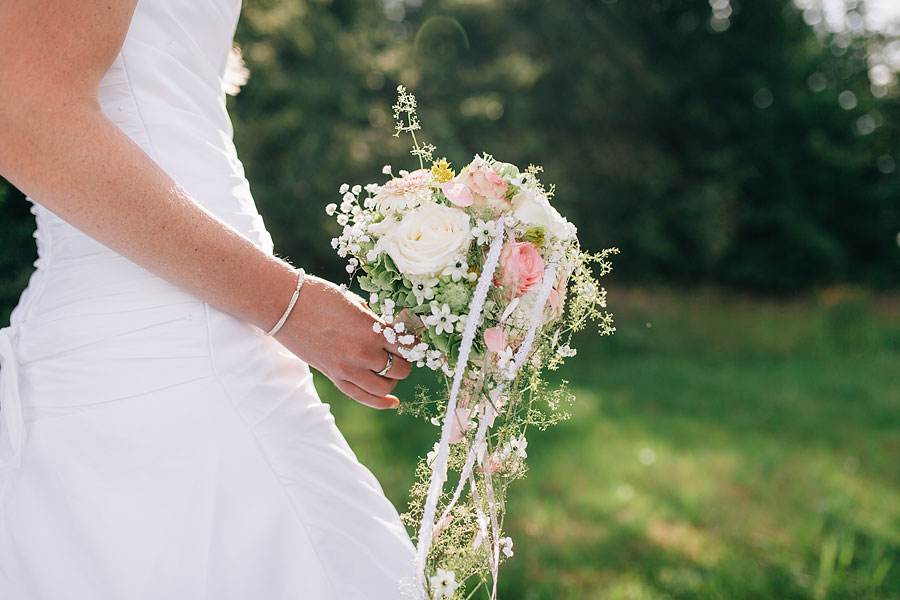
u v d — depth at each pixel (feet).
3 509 3.25
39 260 3.62
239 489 3.28
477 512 3.59
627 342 31.91
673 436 17.35
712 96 51.39
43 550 3.15
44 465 3.20
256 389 3.41
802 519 12.35
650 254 47.39
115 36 3.04
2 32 2.81
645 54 50.65
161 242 3.06
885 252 53.11
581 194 46.93
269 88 31.35
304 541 3.37
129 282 3.29
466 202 3.53
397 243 3.50
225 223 3.29
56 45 2.86
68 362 3.25
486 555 3.66
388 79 37.42
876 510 12.96
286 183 31.09
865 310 38.86
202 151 3.57
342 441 3.77
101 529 3.13
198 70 3.72
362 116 34.96
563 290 3.78
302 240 32.65
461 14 42.52
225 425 3.28
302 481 3.44
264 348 3.54
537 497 12.66
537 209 3.55
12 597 3.18
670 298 44.39
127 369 3.22
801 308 45.06
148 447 3.18
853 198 52.47
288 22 32.89
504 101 41.70
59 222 3.44
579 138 48.34
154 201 3.01
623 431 17.51
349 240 3.72
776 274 50.42
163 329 3.26
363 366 3.62
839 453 16.67
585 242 47.42
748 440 17.40
